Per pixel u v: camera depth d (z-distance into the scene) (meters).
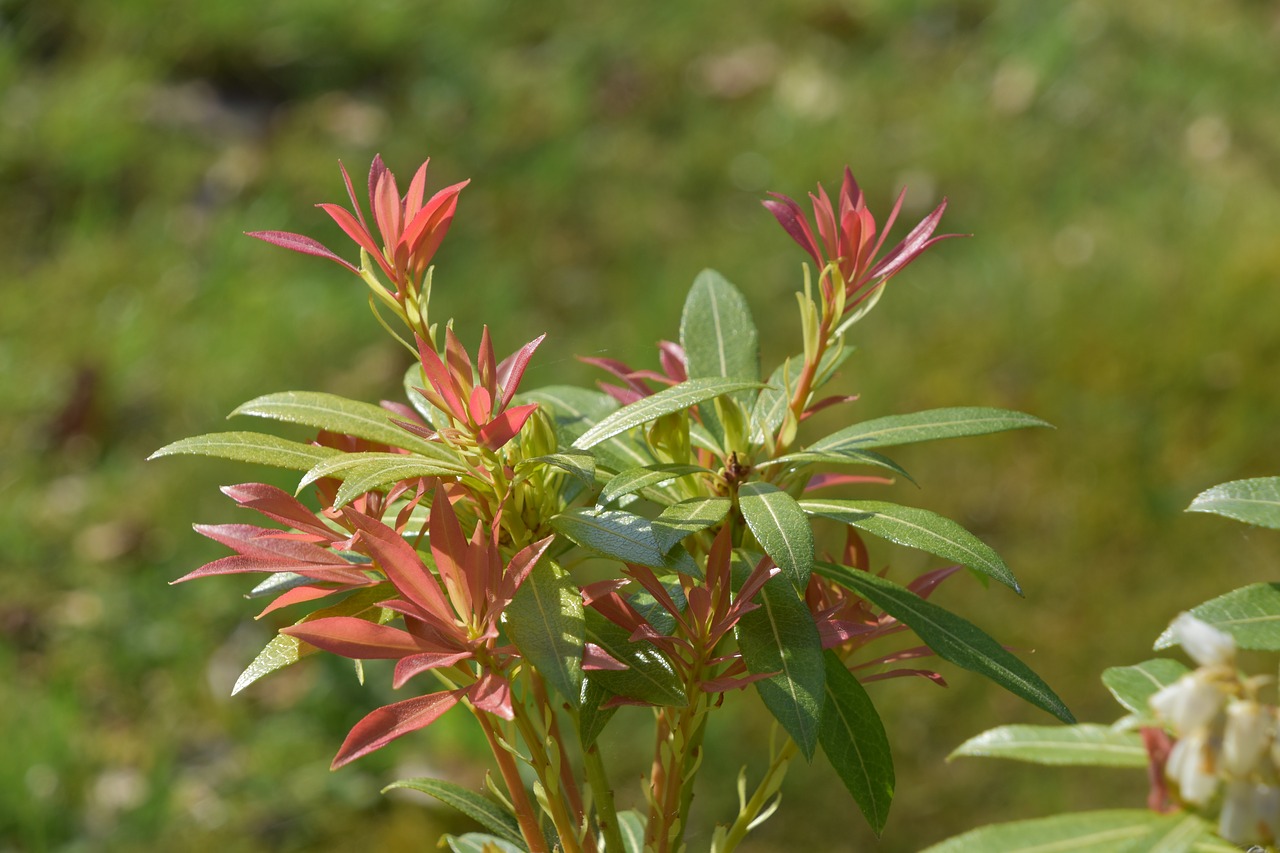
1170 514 4.14
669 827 1.25
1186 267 4.83
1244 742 0.88
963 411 1.37
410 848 3.47
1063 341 4.63
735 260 5.11
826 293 1.34
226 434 1.20
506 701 1.04
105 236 5.27
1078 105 5.72
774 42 6.31
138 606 4.07
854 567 1.35
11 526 4.28
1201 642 0.91
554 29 6.39
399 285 1.21
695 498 1.22
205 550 4.20
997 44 6.11
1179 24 6.09
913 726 3.70
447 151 5.71
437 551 1.08
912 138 5.67
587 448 1.19
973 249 5.10
